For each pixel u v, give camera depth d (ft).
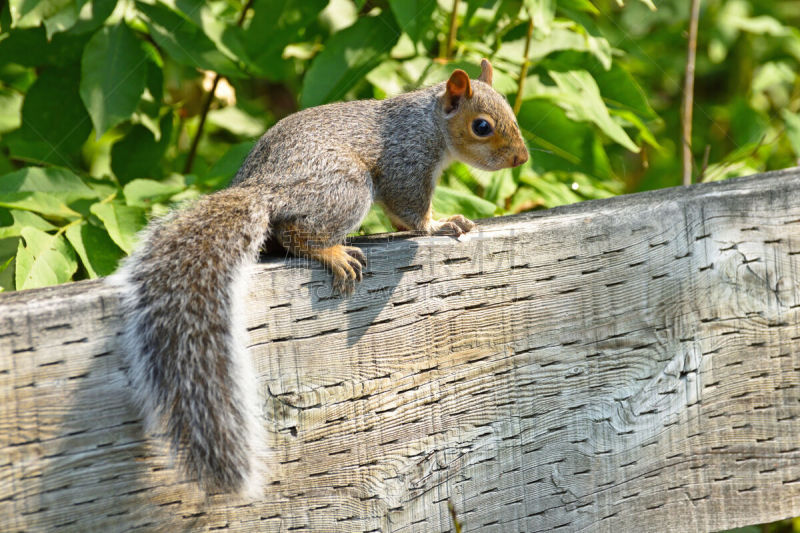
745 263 16.42
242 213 15.56
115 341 12.22
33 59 24.03
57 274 18.65
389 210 19.75
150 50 24.86
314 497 13.52
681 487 16.48
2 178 20.79
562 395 15.35
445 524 14.61
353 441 13.78
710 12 37.04
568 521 15.61
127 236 19.72
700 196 16.11
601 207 16.34
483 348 14.70
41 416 11.77
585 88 23.49
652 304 15.83
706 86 40.37
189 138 31.50
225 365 13.02
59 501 11.93
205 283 13.76
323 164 17.53
